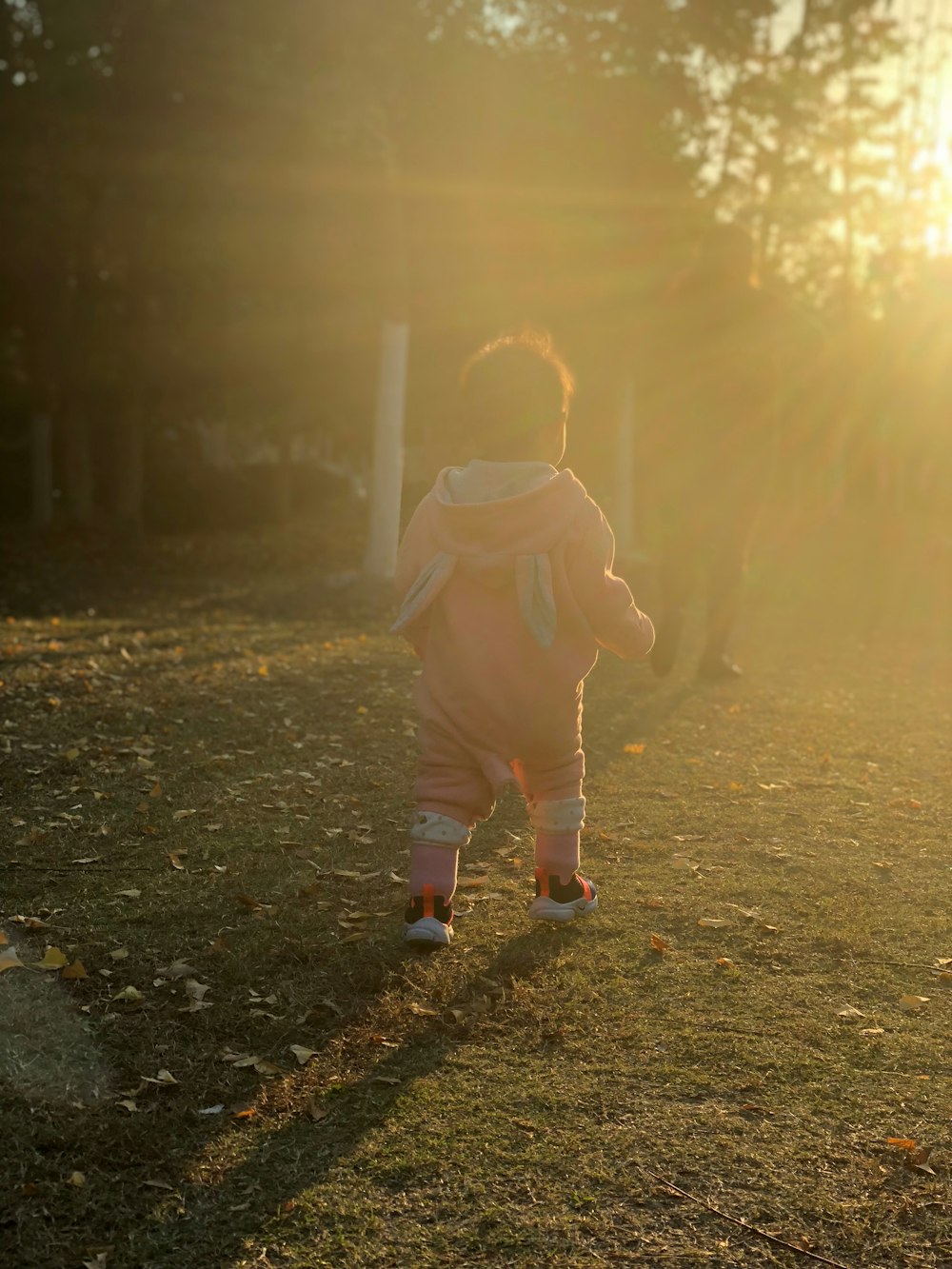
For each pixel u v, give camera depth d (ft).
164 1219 7.26
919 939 11.91
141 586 55.57
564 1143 8.13
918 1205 7.46
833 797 17.28
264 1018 9.93
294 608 43.96
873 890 13.33
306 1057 9.27
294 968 10.94
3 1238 7.02
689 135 76.74
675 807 16.63
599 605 10.81
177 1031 9.67
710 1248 7.06
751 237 25.20
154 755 19.04
